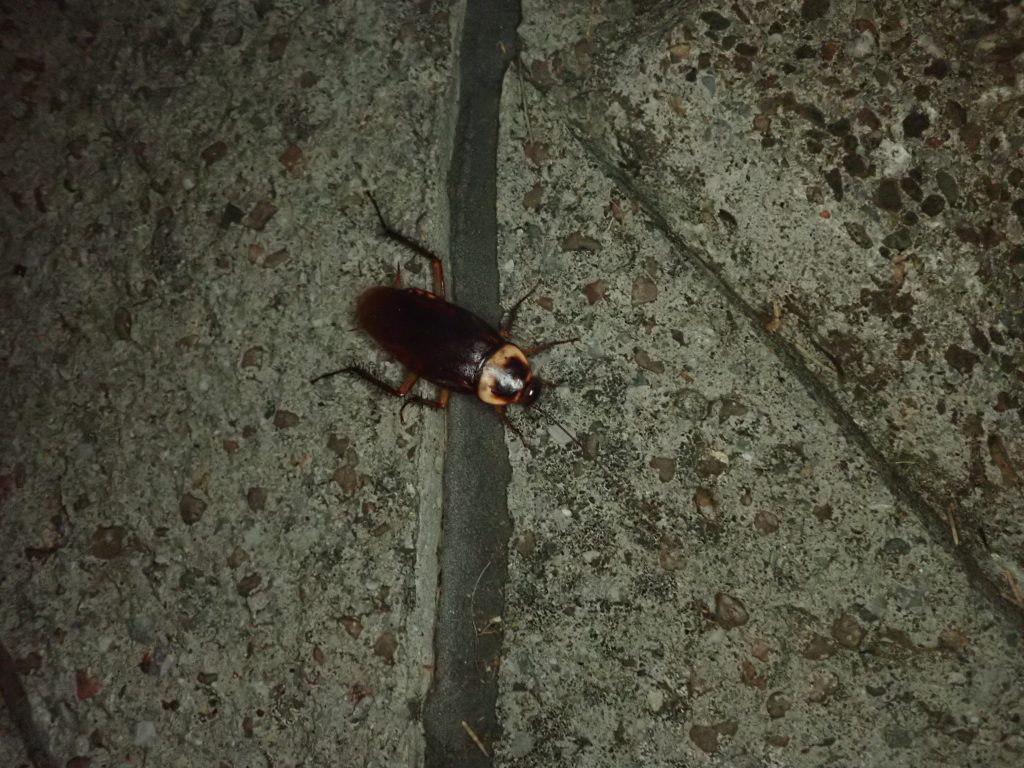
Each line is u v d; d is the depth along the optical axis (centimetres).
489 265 16
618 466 15
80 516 16
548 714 15
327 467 15
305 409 16
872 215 15
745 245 16
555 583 15
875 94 15
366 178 16
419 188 16
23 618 15
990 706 14
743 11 16
